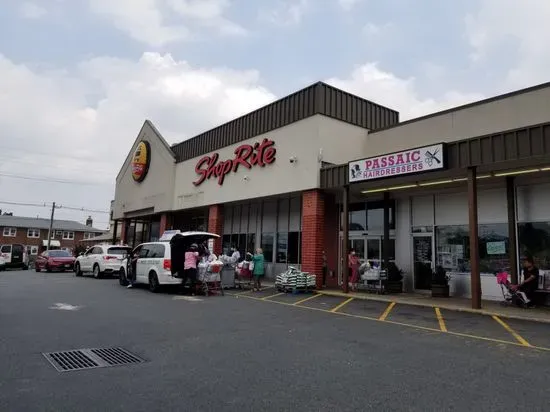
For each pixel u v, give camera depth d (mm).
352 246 19156
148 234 33750
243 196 20938
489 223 14844
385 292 16266
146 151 30594
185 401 4785
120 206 34312
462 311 12008
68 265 29016
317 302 13789
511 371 6082
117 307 11812
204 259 15867
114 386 5258
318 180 17141
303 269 17359
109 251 22672
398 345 7719
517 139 11594
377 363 6465
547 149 11000
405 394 5094
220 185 22734
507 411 4578
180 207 26094
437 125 16641
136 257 17453
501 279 13062
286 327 9328
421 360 6668
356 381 5566
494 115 15055
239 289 17656
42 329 8555
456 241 15766
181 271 15812
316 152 17281
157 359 6543
